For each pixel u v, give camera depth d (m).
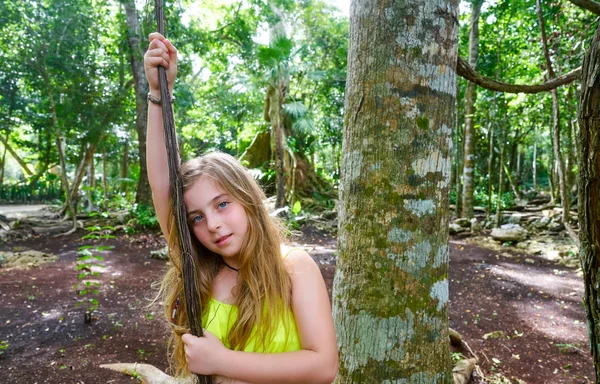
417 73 1.54
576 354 3.61
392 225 1.58
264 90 13.59
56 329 3.87
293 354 0.98
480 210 13.20
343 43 13.65
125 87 13.02
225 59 12.88
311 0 13.63
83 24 10.48
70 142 13.45
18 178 25.84
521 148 19.17
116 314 4.29
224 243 1.04
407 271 1.58
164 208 1.11
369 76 1.59
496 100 10.23
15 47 9.72
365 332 1.62
